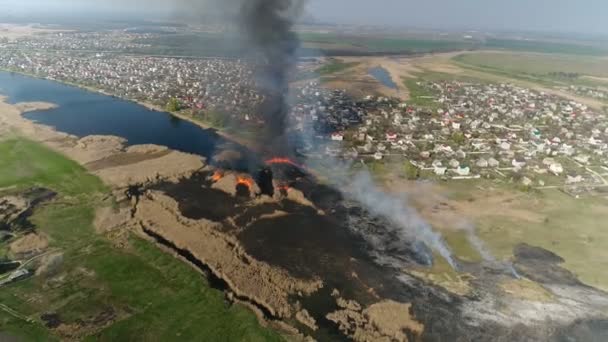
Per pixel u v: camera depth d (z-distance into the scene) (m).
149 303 59.94
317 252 73.62
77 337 53.38
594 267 71.00
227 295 62.25
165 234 77.25
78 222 80.31
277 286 64.69
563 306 61.97
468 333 56.66
